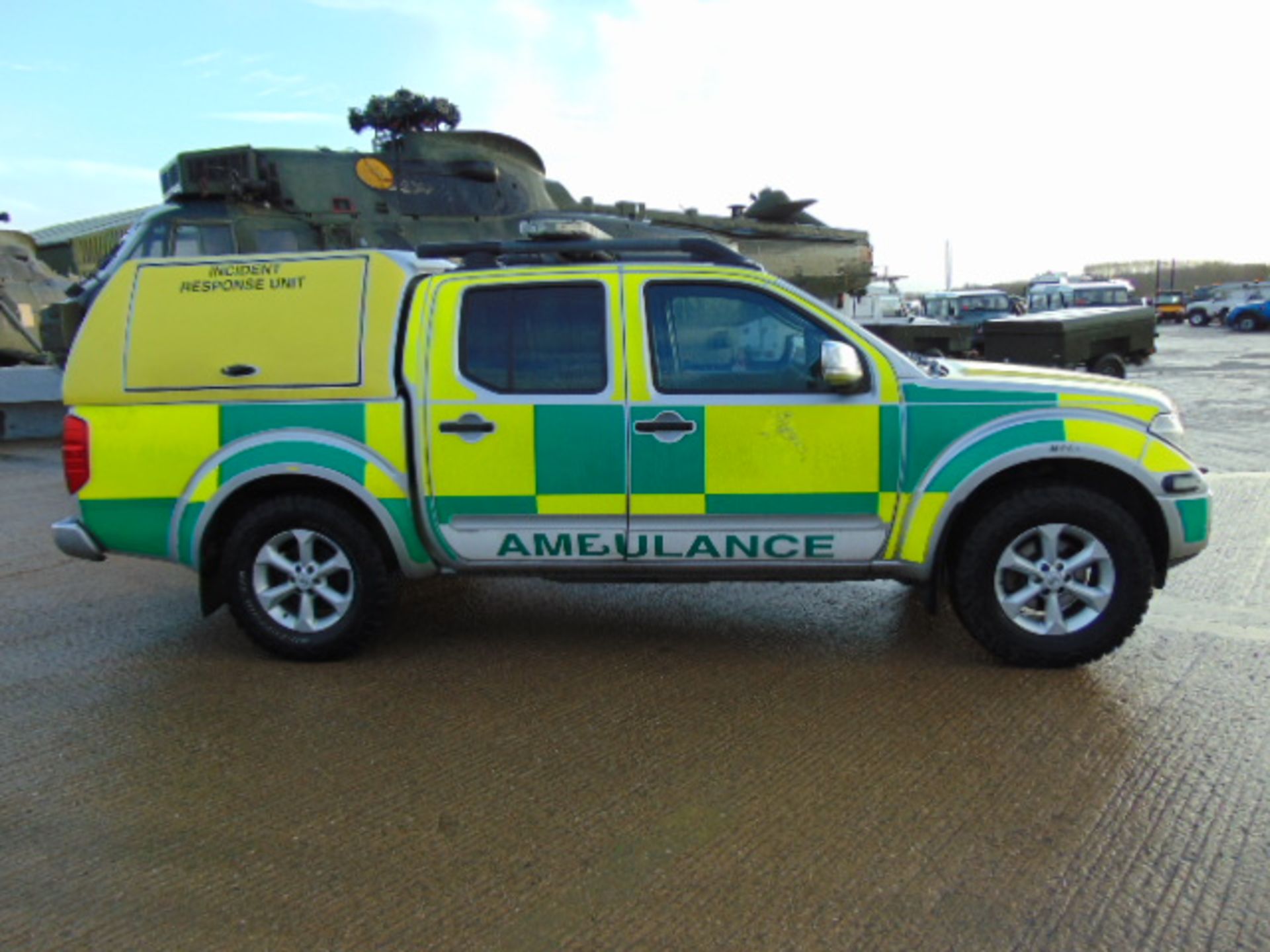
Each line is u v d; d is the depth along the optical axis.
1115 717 3.87
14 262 18.36
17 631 5.23
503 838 3.10
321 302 4.48
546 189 14.61
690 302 4.34
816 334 4.28
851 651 4.68
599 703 4.14
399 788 3.43
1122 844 2.97
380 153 12.83
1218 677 4.25
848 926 2.62
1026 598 4.27
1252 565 5.98
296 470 4.43
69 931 2.67
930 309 32.19
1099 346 14.71
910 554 4.28
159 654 4.84
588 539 4.40
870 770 3.47
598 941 2.59
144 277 4.59
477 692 4.29
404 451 4.43
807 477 4.27
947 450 4.21
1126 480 4.26
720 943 2.57
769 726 3.87
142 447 4.53
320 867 2.95
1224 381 18.61
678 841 3.05
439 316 4.42
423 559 4.54
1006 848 2.96
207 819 3.24
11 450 12.41
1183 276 91.50
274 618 4.65
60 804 3.36
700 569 4.43
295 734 3.88
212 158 11.85
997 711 3.95
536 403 4.34
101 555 4.66
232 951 2.58
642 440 4.31
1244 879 2.78
